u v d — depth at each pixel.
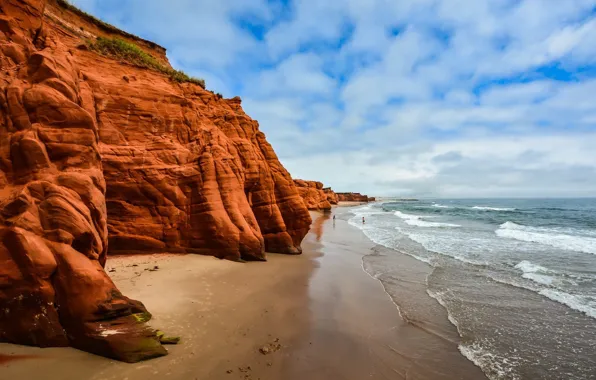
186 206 17.14
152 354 7.22
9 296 6.96
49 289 7.12
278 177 22.94
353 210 90.44
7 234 7.11
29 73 9.39
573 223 47.31
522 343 9.45
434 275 16.84
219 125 20.77
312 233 35.72
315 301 12.26
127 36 23.61
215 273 14.27
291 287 13.77
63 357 6.73
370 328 10.21
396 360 8.35
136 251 16.11
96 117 15.77
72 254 7.45
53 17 17.30
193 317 9.54
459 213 73.12
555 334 10.02
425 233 35.72
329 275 16.38
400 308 12.04
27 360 6.49
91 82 15.95
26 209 7.45
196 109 19.78
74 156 9.01
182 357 7.43
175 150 17.53
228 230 16.97
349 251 24.02
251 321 9.86
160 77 19.88
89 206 8.49
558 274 16.92
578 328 10.45
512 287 14.70
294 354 8.22
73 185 8.28
